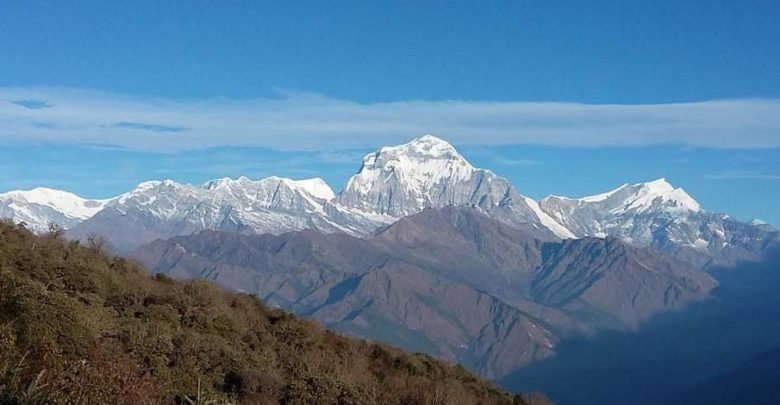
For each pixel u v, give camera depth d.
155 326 33.78
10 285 28.23
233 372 33.94
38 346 25.27
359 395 36.94
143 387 23.58
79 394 19.94
